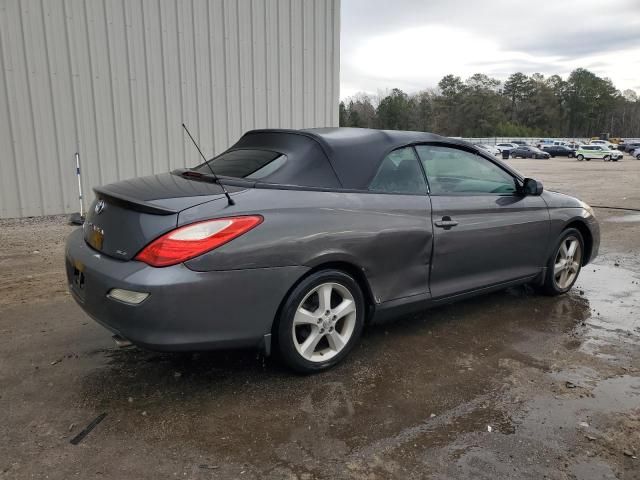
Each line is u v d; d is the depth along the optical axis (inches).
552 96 4734.3
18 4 319.6
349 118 4099.4
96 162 359.6
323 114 456.1
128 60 361.1
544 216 179.5
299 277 119.2
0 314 167.2
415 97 4717.0
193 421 107.1
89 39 345.4
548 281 188.2
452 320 167.8
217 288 108.4
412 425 107.0
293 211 119.6
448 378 127.7
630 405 116.0
